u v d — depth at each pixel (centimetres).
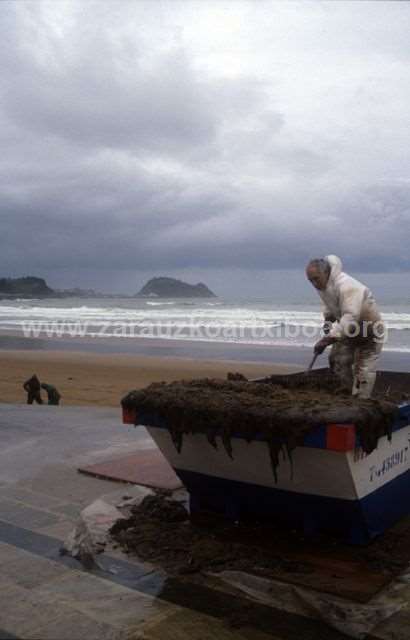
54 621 341
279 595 362
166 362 2614
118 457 666
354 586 363
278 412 375
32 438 761
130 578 388
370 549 412
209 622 340
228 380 471
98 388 1964
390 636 325
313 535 426
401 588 365
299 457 388
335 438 358
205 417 400
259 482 425
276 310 6800
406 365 2308
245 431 387
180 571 392
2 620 342
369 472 399
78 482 581
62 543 445
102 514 484
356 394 458
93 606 356
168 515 475
